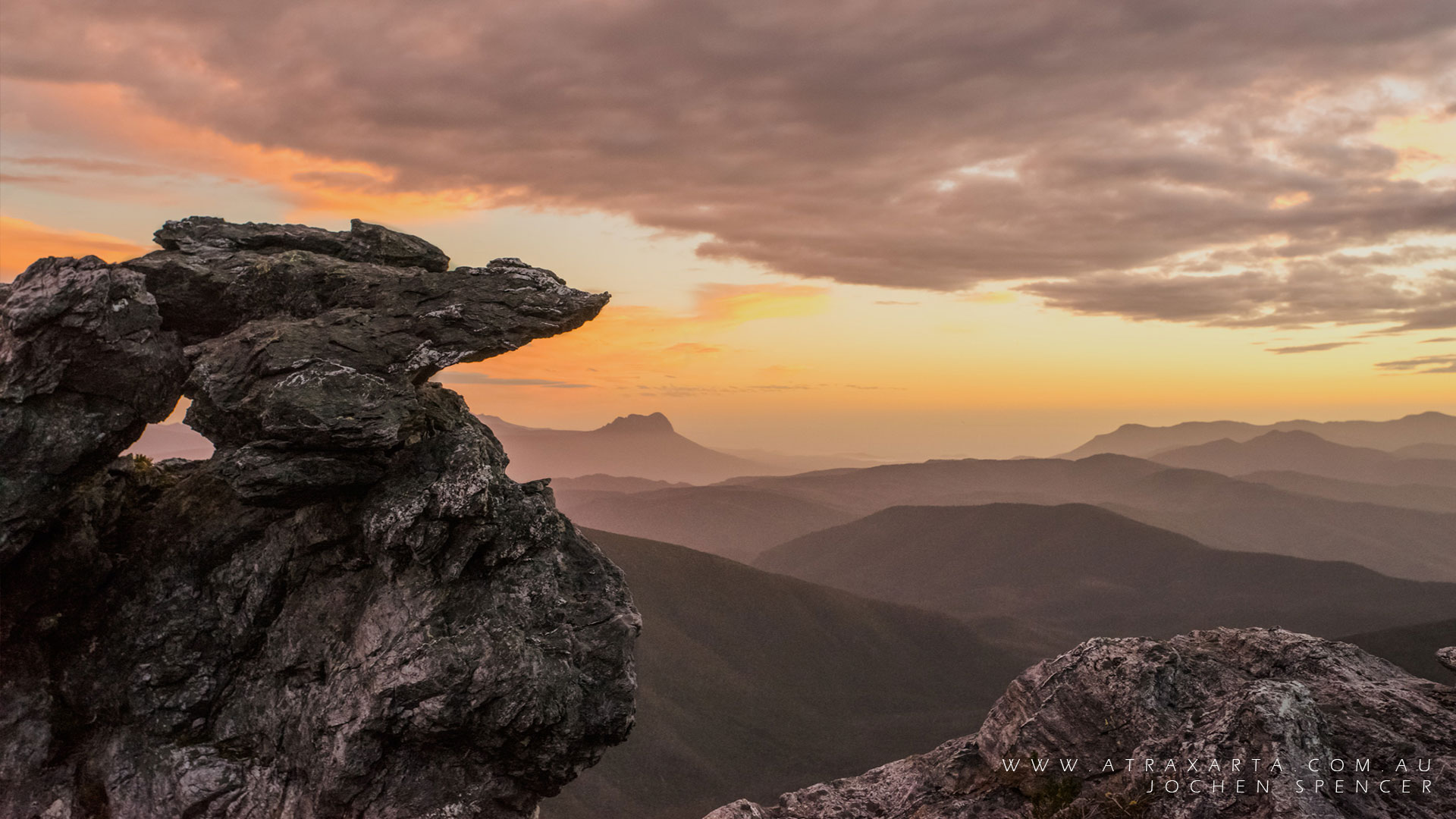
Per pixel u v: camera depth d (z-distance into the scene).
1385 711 18.05
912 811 21.22
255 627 22.80
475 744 21.36
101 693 21.61
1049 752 20.50
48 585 21.25
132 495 24.59
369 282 23.97
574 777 22.70
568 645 22.28
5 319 19.20
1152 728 19.52
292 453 21.41
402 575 22.25
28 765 20.42
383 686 20.44
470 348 22.84
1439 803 14.77
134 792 20.91
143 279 21.17
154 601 22.59
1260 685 17.86
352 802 20.73
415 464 22.75
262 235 25.20
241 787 21.27
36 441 19.52
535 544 23.34
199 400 22.14
